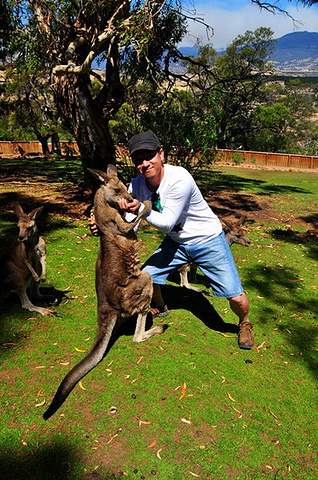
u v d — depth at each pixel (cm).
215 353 356
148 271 371
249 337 367
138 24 614
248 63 2848
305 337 395
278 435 272
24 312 403
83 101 752
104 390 302
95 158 818
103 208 320
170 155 950
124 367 328
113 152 835
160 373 323
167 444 259
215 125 938
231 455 255
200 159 957
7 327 375
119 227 315
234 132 2375
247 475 242
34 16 672
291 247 677
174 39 935
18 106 2303
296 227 812
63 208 818
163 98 919
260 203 1039
